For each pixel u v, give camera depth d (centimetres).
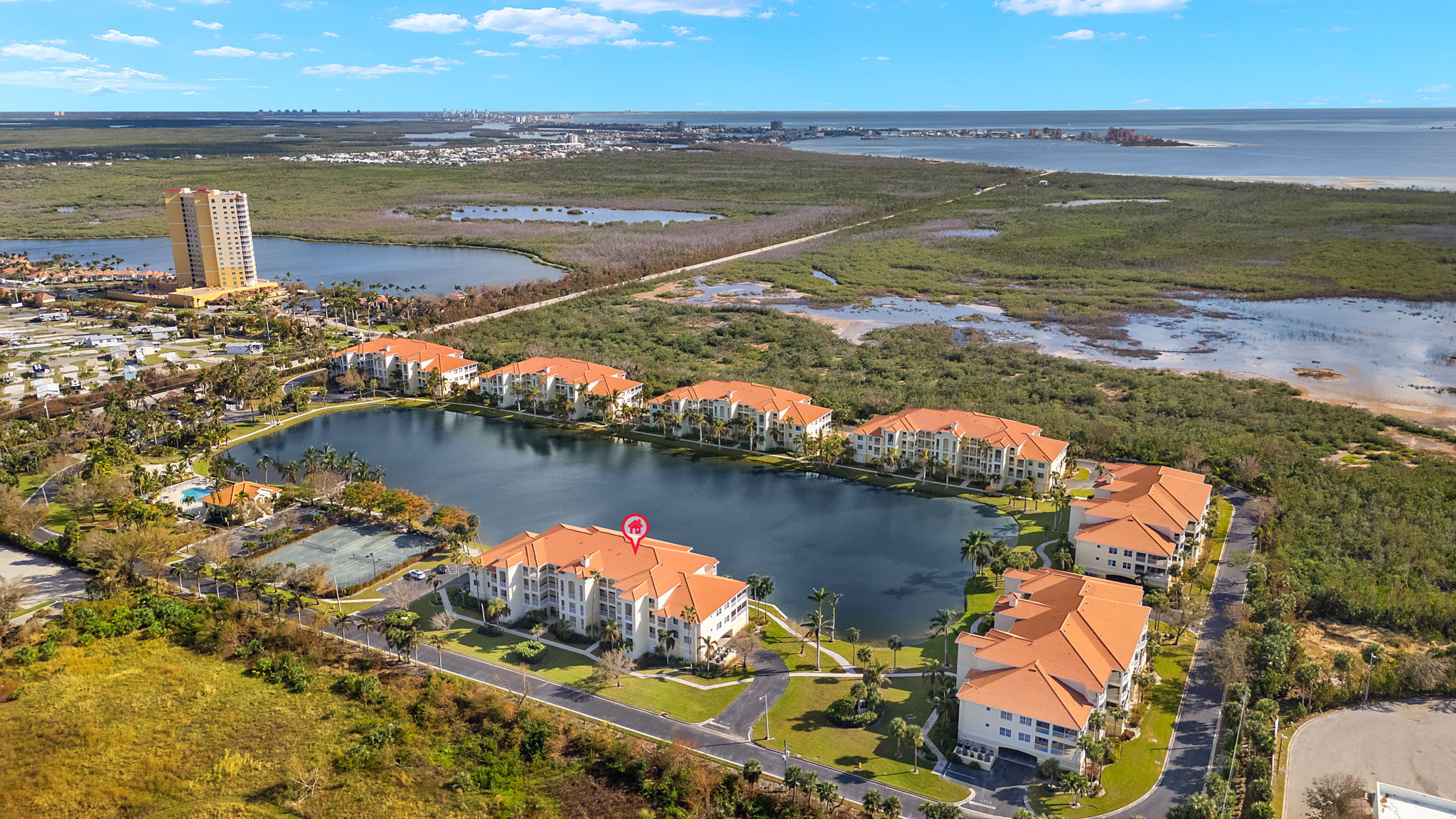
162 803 11762
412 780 12119
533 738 12725
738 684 14262
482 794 11894
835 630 15862
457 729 13162
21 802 11694
